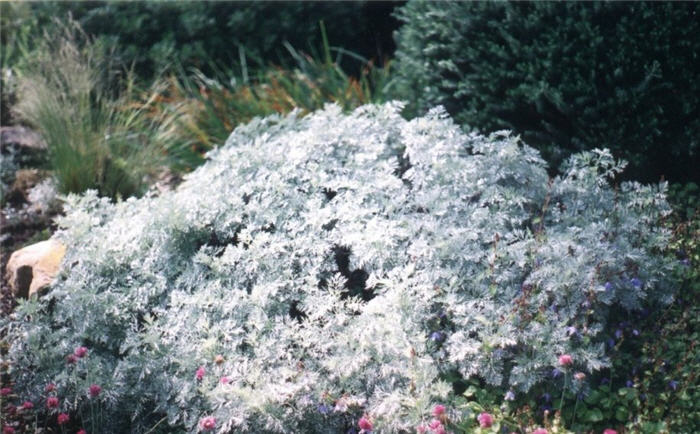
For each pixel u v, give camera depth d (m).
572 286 1.85
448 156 2.18
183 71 3.55
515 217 2.03
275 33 3.54
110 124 2.94
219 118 3.10
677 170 2.36
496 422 1.73
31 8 3.66
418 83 2.65
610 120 2.24
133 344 1.96
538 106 2.29
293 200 2.13
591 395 1.76
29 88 2.92
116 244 2.17
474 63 2.42
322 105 3.02
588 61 2.24
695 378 1.77
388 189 2.12
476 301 1.86
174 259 2.13
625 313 1.95
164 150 2.99
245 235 2.07
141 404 1.93
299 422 1.79
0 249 2.62
